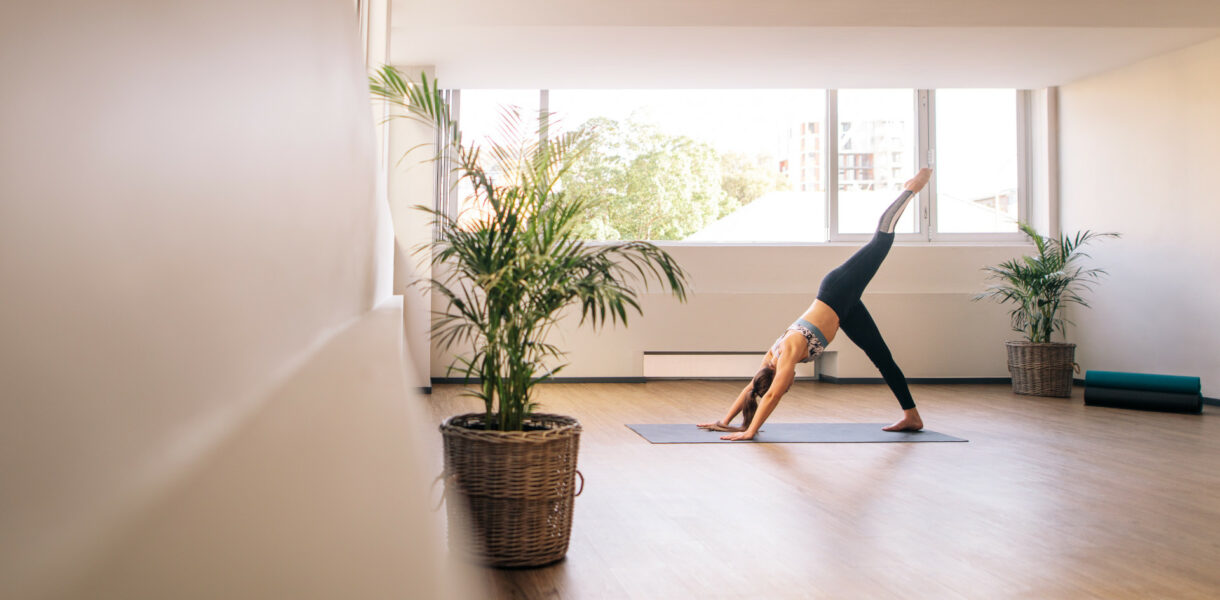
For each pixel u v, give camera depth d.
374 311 3.21
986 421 5.82
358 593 0.58
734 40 6.64
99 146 0.41
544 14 5.81
